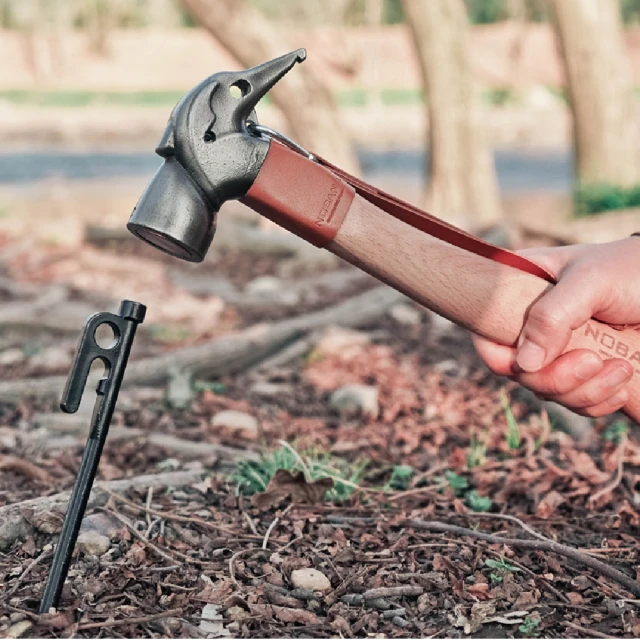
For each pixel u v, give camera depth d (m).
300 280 2.62
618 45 3.64
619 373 0.86
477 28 13.86
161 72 13.79
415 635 0.86
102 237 3.18
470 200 3.86
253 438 1.28
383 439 1.29
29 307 2.15
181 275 2.68
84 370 0.81
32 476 1.10
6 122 11.14
